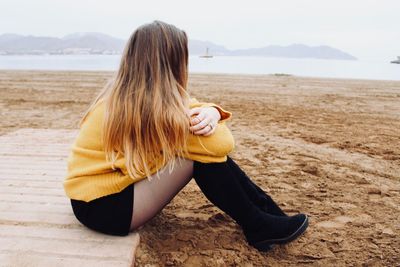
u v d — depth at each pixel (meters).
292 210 3.07
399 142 5.98
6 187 3.00
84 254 1.99
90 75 21.02
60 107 9.86
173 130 1.90
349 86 16.50
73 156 2.11
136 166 1.94
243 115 8.64
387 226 2.81
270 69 43.31
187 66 2.04
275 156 4.97
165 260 2.22
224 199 2.13
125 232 2.12
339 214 3.02
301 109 9.69
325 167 4.45
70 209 2.54
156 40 1.91
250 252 2.34
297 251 2.40
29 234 2.18
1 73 22.19
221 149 2.01
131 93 1.90
